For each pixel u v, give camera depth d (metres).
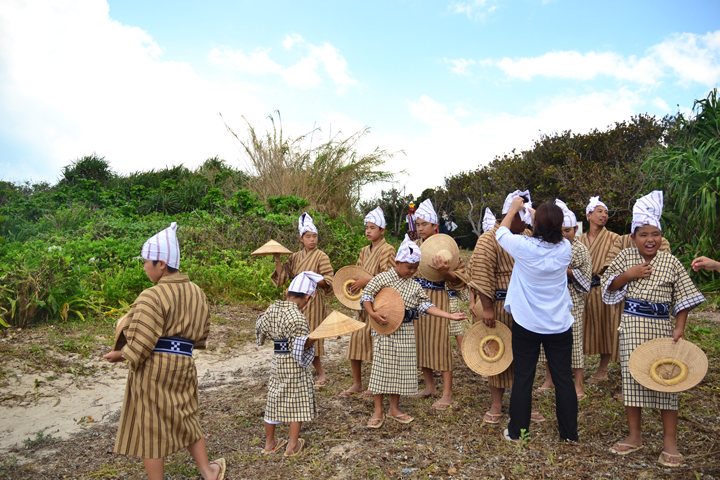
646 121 17.78
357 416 4.36
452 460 3.47
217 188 15.48
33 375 5.11
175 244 3.12
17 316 6.28
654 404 3.39
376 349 4.13
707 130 9.30
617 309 4.86
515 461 3.43
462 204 22.41
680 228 8.63
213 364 6.02
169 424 2.94
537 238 3.60
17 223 10.96
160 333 2.92
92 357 5.68
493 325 4.09
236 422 4.29
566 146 18.62
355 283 4.95
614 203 14.70
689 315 7.45
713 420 4.01
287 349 3.62
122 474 3.44
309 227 5.29
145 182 18.39
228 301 8.52
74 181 18.02
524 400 3.69
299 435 3.98
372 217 5.09
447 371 4.54
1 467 3.48
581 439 3.78
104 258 8.77
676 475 3.18
